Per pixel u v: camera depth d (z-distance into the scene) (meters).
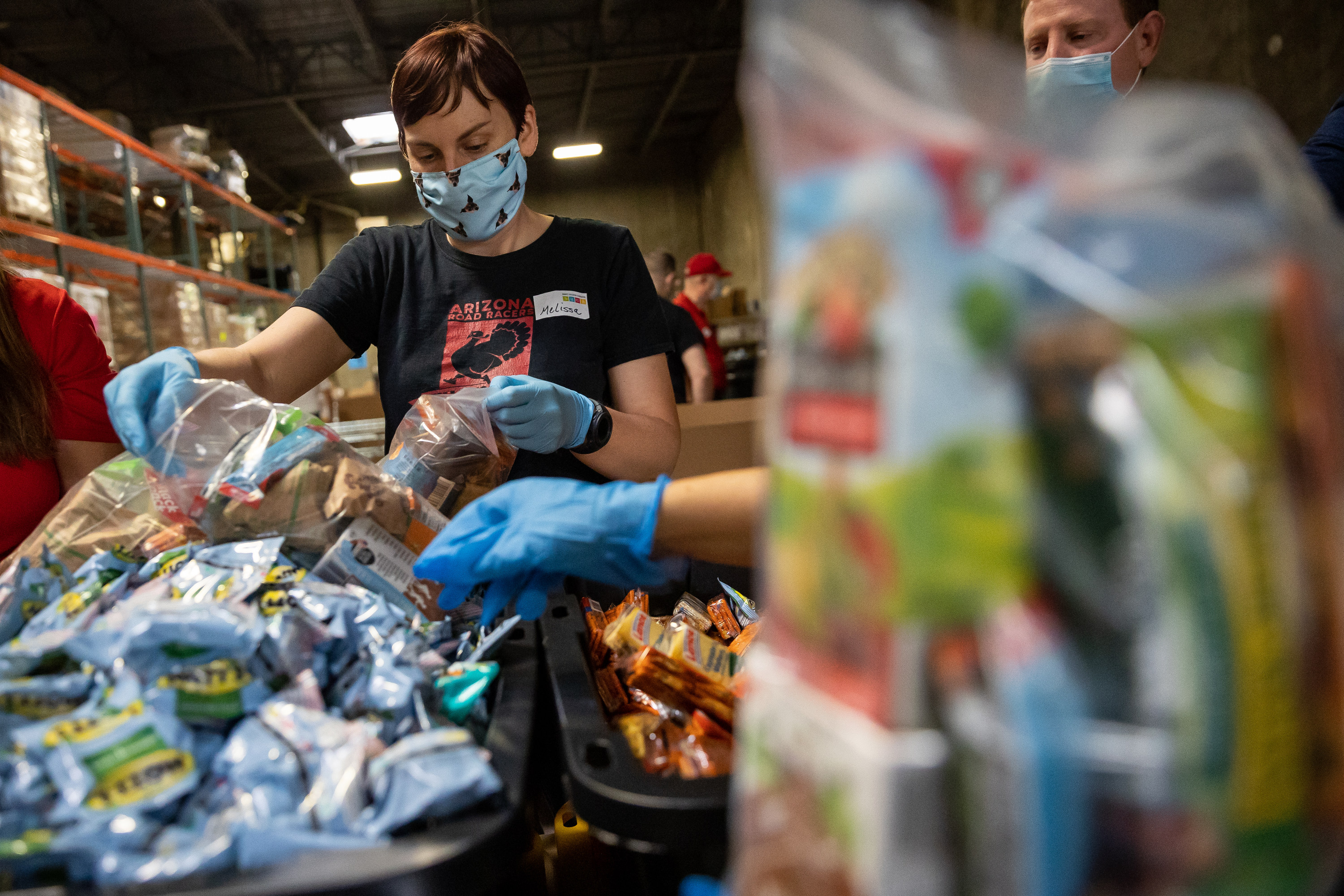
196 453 0.78
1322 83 3.45
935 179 0.21
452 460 1.00
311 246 14.80
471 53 1.18
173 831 0.43
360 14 8.69
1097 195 0.22
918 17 0.24
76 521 0.80
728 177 12.79
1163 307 0.21
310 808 0.44
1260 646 0.20
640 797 0.44
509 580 0.72
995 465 0.21
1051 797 0.20
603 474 1.19
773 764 0.26
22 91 3.58
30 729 0.46
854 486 0.22
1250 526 0.21
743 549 0.63
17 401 1.13
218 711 0.50
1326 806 0.21
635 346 1.34
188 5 8.43
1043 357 0.21
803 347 0.24
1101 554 0.21
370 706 0.54
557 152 12.35
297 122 11.62
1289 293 0.22
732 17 9.70
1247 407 0.21
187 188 5.82
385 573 0.71
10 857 0.40
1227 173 0.23
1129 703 0.20
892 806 0.21
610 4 9.34
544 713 0.65
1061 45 1.23
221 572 0.64
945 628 0.21
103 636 0.52
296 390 1.28
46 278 3.79
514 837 0.45
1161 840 0.20
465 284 1.31
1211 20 3.98
